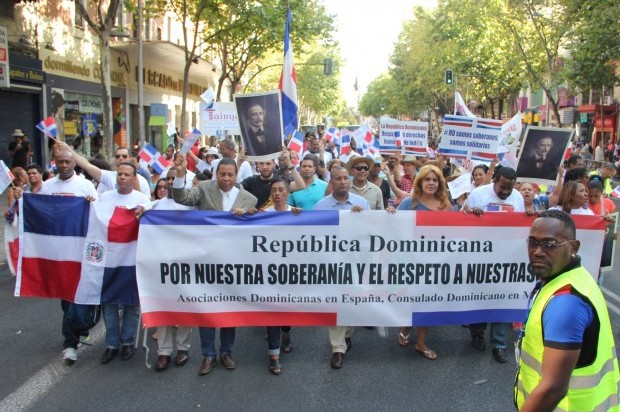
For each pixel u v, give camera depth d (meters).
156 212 5.64
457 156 8.83
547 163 7.06
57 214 5.77
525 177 7.14
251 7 22.45
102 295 5.74
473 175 8.96
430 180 6.06
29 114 19.23
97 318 5.99
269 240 5.68
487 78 40.69
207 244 5.64
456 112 11.79
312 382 5.36
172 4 23.61
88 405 4.85
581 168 7.43
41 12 19.47
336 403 4.92
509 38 32.88
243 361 5.89
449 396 5.07
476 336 6.26
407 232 5.77
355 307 5.77
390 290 5.80
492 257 5.85
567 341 2.46
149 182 9.81
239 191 5.95
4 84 15.45
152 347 6.27
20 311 7.50
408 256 5.78
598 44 21.95
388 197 9.40
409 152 11.34
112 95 25.31
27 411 4.73
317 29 27.03
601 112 35.81
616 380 2.62
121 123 26.06
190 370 5.63
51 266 5.80
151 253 5.63
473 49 38.84
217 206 5.89
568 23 26.12
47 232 5.78
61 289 5.78
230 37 26.67
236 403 4.91
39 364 5.74
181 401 4.94
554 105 30.17
